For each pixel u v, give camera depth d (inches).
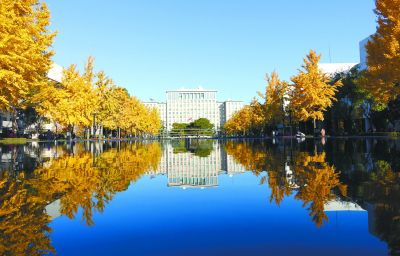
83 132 2335.1
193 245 125.9
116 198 219.5
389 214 157.3
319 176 283.7
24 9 621.6
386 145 716.7
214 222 158.7
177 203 204.5
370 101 1503.4
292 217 161.2
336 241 123.9
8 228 151.9
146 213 179.3
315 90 1493.6
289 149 692.7
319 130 1847.9
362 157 444.8
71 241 133.3
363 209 168.2
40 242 132.0
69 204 200.2
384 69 764.6
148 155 649.0
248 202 201.2
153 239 134.4
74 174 336.2
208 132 4269.2
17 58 513.0
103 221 163.5
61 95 938.1
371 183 240.2
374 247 116.3
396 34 713.0
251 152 660.1
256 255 113.6
